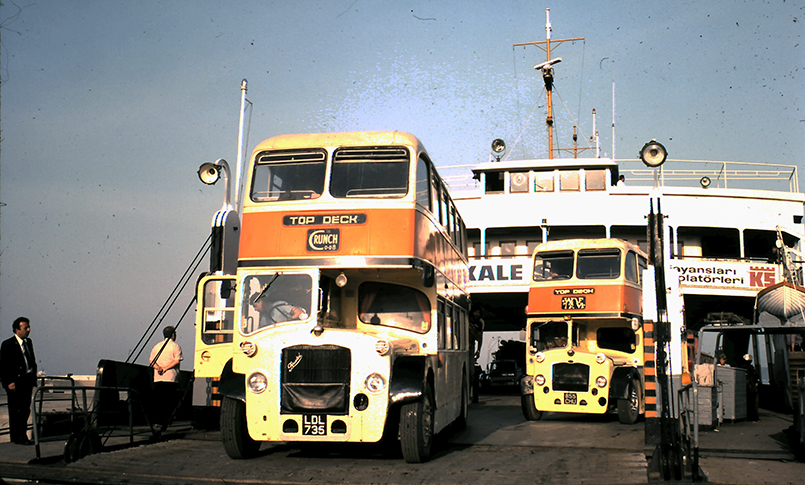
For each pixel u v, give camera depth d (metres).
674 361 14.15
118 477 8.88
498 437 13.24
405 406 9.83
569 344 16.70
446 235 13.00
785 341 18.25
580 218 31.34
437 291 11.39
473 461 10.05
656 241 11.95
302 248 10.26
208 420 13.73
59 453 10.65
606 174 31.80
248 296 10.26
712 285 29.14
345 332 9.89
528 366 17.17
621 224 31.19
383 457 10.54
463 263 16.30
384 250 10.13
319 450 11.23
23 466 9.42
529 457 10.35
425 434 10.08
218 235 14.79
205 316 13.25
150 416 14.00
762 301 18.67
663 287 11.57
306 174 10.56
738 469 9.43
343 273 10.63
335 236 10.23
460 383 14.37
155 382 14.19
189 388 15.74
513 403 23.42
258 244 10.39
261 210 10.51
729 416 15.30
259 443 10.70
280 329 10.01
